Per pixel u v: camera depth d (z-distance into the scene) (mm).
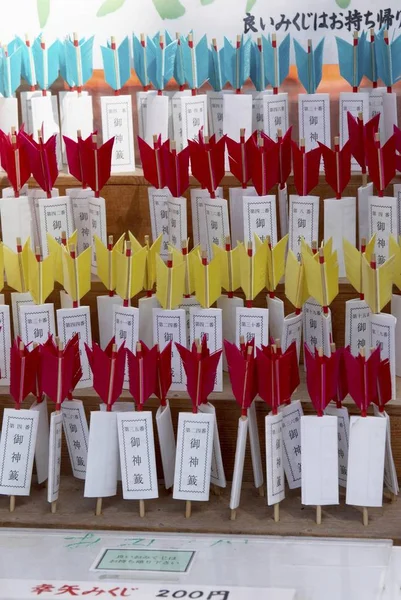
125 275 2229
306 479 2080
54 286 2484
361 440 2047
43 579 1923
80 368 2182
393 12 2619
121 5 2711
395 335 2301
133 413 2100
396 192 2357
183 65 2561
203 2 2682
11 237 2426
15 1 2736
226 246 2250
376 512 2141
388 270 2127
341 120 2512
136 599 1839
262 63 2555
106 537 2088
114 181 2547
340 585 1876
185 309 2316
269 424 2057
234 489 2105
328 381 2041
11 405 2328
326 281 2145
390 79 2494
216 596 1839
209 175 2312
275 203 2336
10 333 2432
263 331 2201
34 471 2338
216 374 2270
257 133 2500
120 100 2568
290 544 2039
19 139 2371
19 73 2605
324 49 2662
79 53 2584
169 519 2141
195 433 2090
